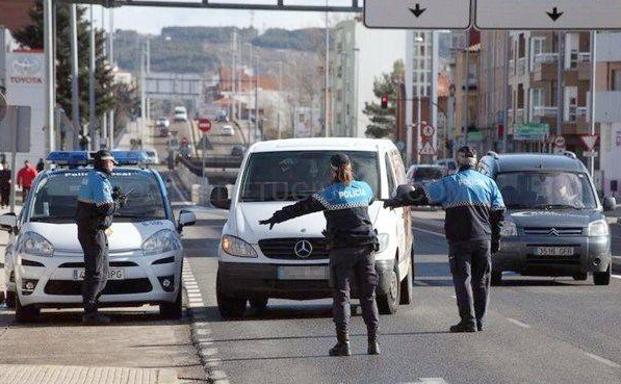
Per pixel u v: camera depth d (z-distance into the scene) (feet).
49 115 274.77
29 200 148.46
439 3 239.71
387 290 141.08
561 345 118.52
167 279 140.67
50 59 275.80
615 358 110.11
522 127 564.71
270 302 165.78
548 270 186.70
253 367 106.01
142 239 140.46
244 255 139.95
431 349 115.75
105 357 113.19
